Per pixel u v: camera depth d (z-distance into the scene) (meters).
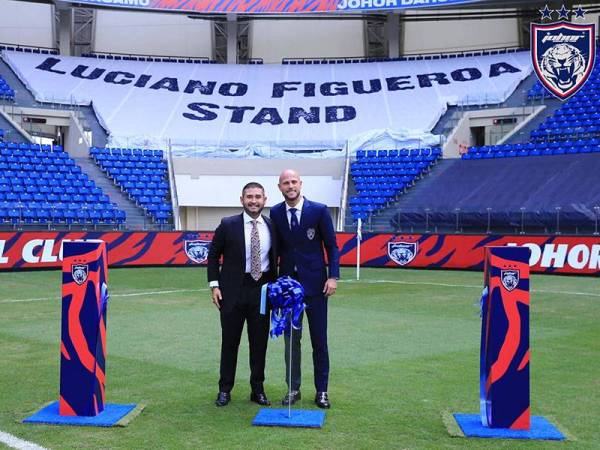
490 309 5.69
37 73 36.53
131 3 37.75
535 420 5.87
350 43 43.34
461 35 42.50
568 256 20.11
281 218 6.45
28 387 6.89
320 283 6.41
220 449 5.12
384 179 29.38
